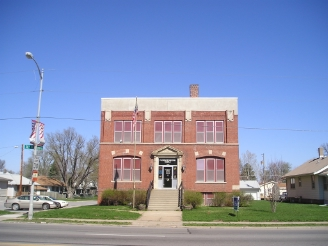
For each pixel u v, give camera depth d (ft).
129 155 124.06
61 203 123.34
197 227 64.54
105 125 126.52
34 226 62.75
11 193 221.66
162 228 62.75
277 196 87.30
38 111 79.87
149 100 127.13
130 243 43.04
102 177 123.54
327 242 45.09
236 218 74.38
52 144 266.98
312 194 139.33
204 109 125.90
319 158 154.92
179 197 103.35
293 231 58.39
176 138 124.88
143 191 111.86
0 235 48.55
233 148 122.93
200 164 123.24
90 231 55.26
